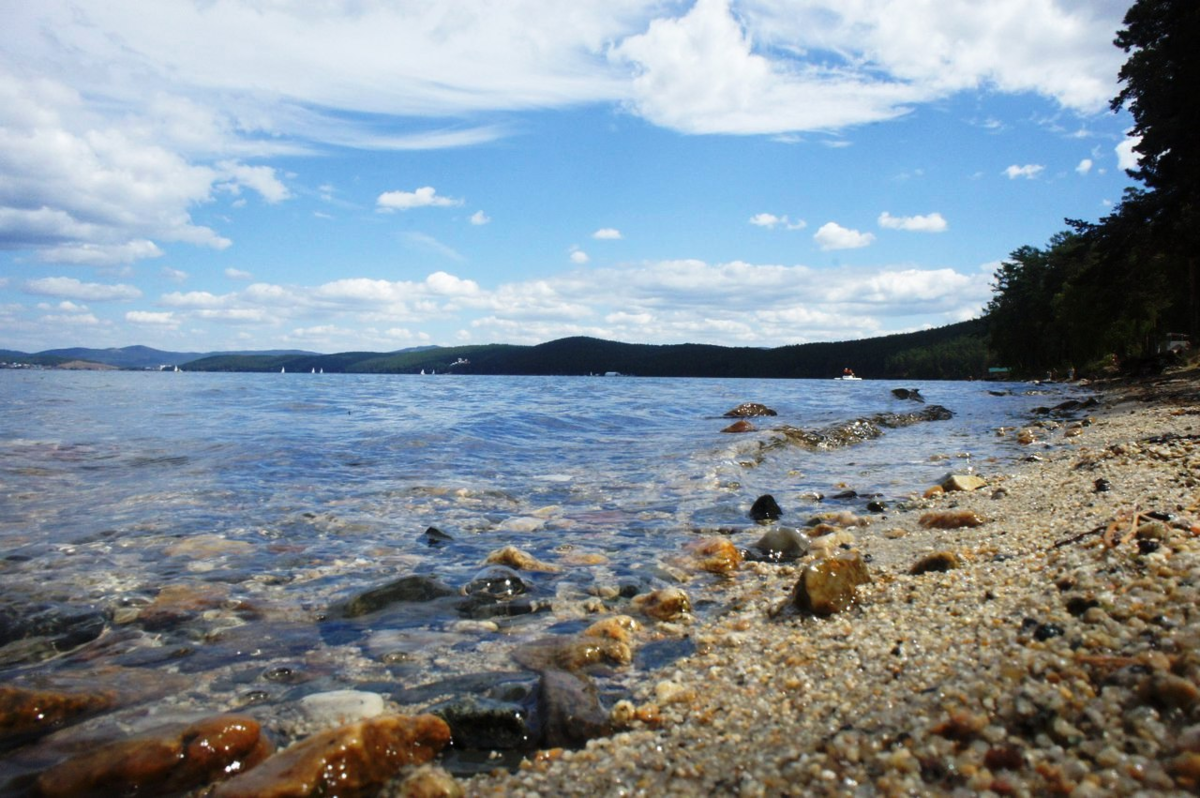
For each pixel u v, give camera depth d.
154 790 2.75
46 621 4.52
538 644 4.33
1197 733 2.19
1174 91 33.62
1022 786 2.19
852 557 5.13
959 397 37.03
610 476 11.47
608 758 2.91
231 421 18.56
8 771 2.88
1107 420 18.52
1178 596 3.30
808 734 2.85
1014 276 92.44
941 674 3.13
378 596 5.12
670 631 4.66
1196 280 44.75
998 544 5.88
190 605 4.97
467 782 2.78
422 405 26.47
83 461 11.22
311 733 3.22
